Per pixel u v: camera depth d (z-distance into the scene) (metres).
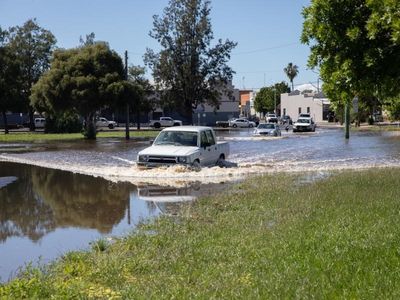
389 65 12.05
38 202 13.62
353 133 54.97
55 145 38.88
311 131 60.53
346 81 12.45
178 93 70.00
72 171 21.02
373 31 10.95
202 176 18.05
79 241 9.23
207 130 20.36
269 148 34.22
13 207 12.87
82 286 6.09
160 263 7.12
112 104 48.84
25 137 50.94
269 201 12.02
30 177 19.16
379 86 12.70
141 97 51.03
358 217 9.54
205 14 68.81
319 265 6.64
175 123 81.88
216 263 7.04
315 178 16.75
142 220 10.67
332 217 9.67
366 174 16.92
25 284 6.14
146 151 18.92
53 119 61.25
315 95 97.12
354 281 5.98
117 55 52.25
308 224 9.10
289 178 16.75
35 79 69.81
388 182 14.63
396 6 10.15
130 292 5.84
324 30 12.60
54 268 7.14
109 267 6.89
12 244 9.10
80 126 62.34
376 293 5.58
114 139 47.50
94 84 48.94
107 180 17.86
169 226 9.61
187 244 8.07
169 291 5.84
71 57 50.94
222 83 70.56
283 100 110.56
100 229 10.19
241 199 12.55
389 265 6.57
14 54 62.06
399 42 10.34
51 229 10.30
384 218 9.35
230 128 78.25
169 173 18.09
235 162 23.83
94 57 50.62
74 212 12.09
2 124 88.69
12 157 28.17
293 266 6.61
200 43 68.56
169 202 13.05
